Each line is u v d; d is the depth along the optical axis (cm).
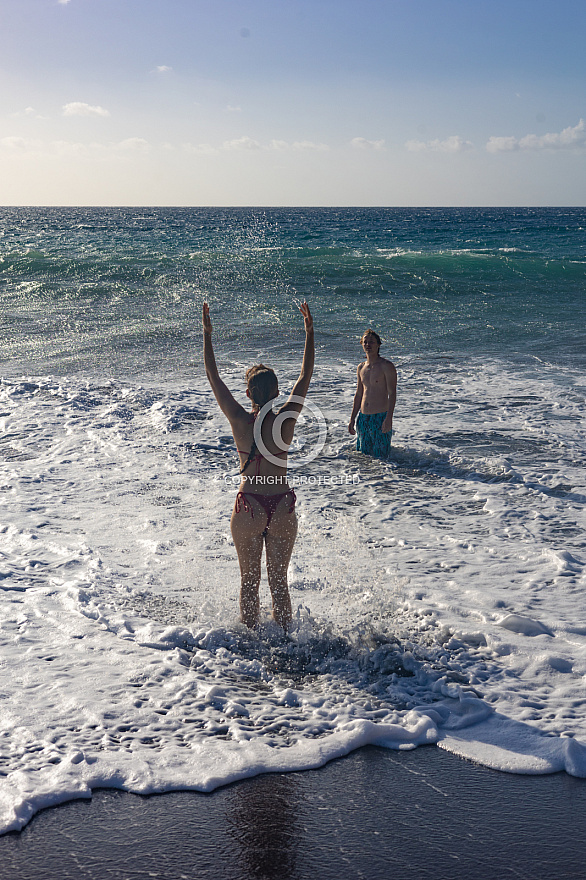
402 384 1237
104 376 1271
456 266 2922
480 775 311
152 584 510
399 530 636
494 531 634
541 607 480
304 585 512
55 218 13475
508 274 2723
